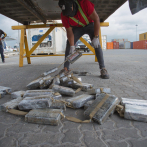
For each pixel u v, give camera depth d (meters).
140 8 3.06
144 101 1.66
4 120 1.50
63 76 2.72
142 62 6.28
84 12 2.62
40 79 2.48
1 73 4.38
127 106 1.53
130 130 1.28
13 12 4.85
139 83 2.82
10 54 18.78
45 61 8.20
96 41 3.04
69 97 2.10
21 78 3.56
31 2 4.05
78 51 2.89
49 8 4.52
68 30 2.93
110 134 1.22
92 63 6.25
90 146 1.08
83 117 1.53
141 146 1.07
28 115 1.44
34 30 12.59
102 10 4.90
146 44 34.69
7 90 2.33
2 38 8.02
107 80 3.13
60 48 15.03
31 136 1.22
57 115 1.40
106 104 1.53
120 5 4.20
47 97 1.62
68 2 2.14
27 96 1.84
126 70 4.34
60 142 1.13
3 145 1.11
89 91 1.98
